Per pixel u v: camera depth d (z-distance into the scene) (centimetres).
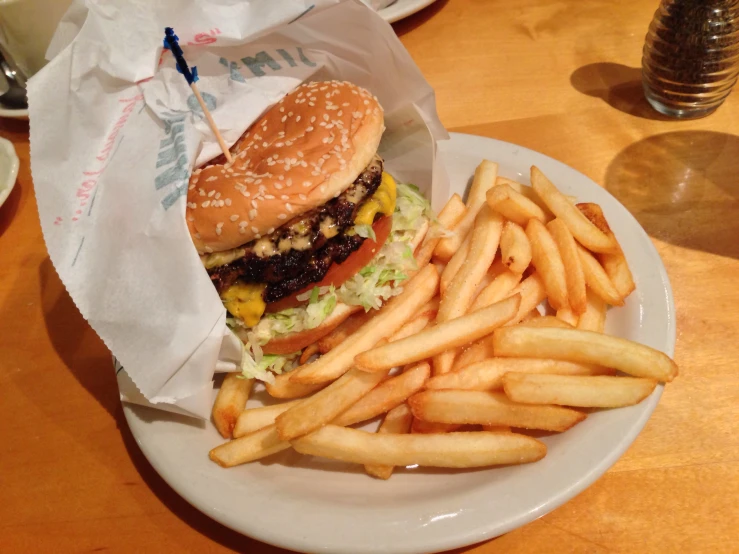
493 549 27
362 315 37
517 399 28
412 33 59
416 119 38
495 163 41
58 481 32
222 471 30
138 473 32
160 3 32
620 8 58
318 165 32
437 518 26
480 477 28
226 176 32
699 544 26
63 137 30
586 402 28
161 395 29
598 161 44
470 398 29
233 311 33
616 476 29
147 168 31
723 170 42
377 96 39
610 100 49
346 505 28
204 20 33
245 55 35
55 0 49
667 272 37
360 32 35
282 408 31
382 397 30
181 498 31
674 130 46
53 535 30
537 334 30
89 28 30
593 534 27
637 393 28
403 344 30
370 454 28
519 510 26
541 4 60
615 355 29
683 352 33
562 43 55
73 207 30
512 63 54
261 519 27
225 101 35
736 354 32
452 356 32
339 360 31
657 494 28
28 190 48
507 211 36
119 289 29
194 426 32
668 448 29
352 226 34
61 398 35
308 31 35
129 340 29
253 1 33
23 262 43
